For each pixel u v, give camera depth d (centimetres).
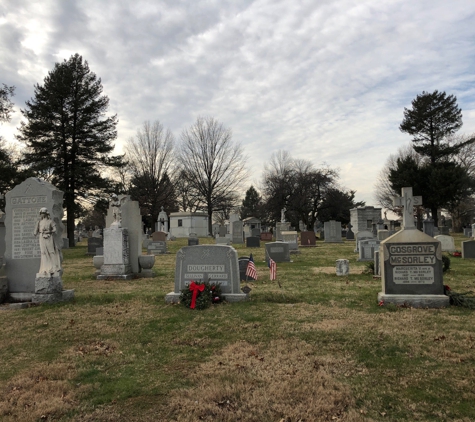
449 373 470
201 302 809
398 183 4769
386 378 464
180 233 6212
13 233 996
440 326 651
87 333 674
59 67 3431
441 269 800
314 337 616
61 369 512
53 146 3347
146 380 477
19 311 849
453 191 4372
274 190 5331
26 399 431
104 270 1412
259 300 887
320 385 446
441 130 4872
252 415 390
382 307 792
